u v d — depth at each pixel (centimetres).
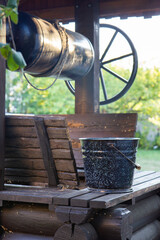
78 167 551
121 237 343
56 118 400
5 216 404
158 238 478
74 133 568
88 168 385
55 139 408
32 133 414
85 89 586
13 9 198
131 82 619
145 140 1532
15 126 422
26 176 437
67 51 496
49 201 363
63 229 341
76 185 413
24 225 395
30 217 392
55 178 421
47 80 1561
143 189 417
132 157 383
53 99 1562
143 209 452
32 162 427
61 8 625
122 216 347
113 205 350
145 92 1520
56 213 344
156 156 1356
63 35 498
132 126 536
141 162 1243
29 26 448
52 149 413
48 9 632
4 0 402
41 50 457
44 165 420
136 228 427
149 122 1540
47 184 427
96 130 557
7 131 427
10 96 1536
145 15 643
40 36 454
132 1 607
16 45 443
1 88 412
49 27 482
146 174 545
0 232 405
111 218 348
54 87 1564
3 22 399
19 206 400
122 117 544
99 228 350
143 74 1546
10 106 1532
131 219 367
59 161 414
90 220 352
